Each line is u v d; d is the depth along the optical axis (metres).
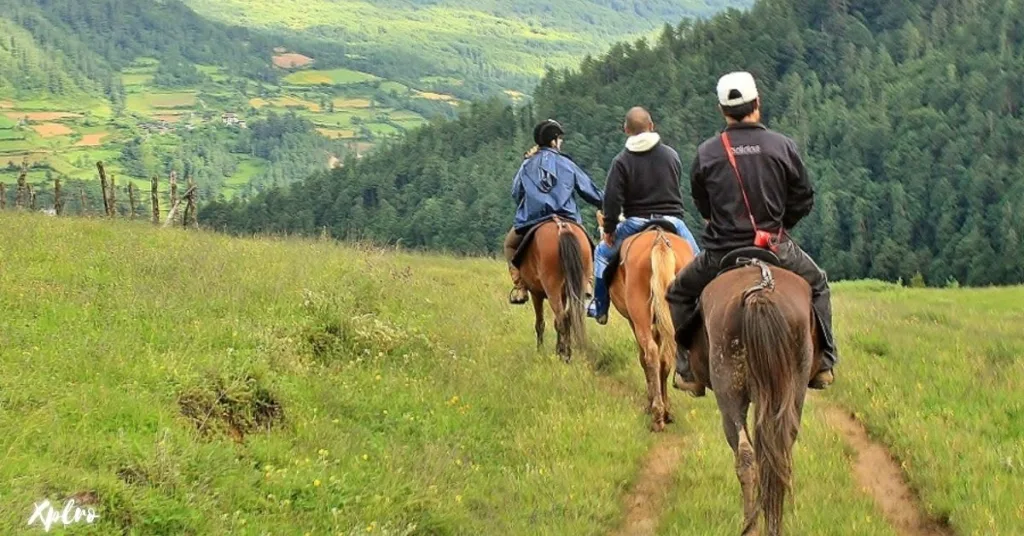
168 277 11.53
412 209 79.44
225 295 10.79
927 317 16.78
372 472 7.57
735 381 6.18
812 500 7.67
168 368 7.98
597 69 100.12
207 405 7.72
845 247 75.19
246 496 6.64
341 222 80.19
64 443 6.36
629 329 13.22
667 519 7.52
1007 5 91.44
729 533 7.11
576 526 7.28
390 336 10.52
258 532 6.24
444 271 18.86
